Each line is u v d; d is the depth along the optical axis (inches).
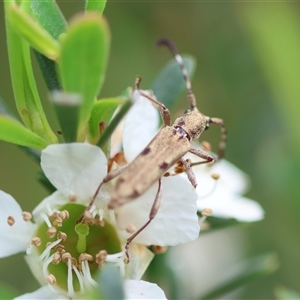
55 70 3.7
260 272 4.5
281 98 4.7
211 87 6.2
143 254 3.9
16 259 5.9
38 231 3.9
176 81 4.4
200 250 5.9
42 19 3.7
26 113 3.7
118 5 6.2
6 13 3.5
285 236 5.6
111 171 3.8
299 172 4.8
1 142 6.1
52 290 3.8
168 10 6.3
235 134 6.0
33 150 4.0
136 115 4.1
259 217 4.3
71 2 6.3
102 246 3.9
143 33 6.3
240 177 4.8
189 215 3.8
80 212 3.9
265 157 5.1
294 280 5.7
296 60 4.6
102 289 3.4
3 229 3.8
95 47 3.3
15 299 3.8
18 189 6.1
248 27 4.9
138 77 4.2
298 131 4.7
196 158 4.6
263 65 4.8
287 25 4.7
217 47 6.1
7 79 6.1
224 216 4.3
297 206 4.9
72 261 3.8
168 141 4.1
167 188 3.8
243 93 6.0
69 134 3.6
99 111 3.7
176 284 4.5
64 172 3.8
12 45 3.6
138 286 3.8
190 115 4.4
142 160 3.9
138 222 3.9
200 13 6.2
